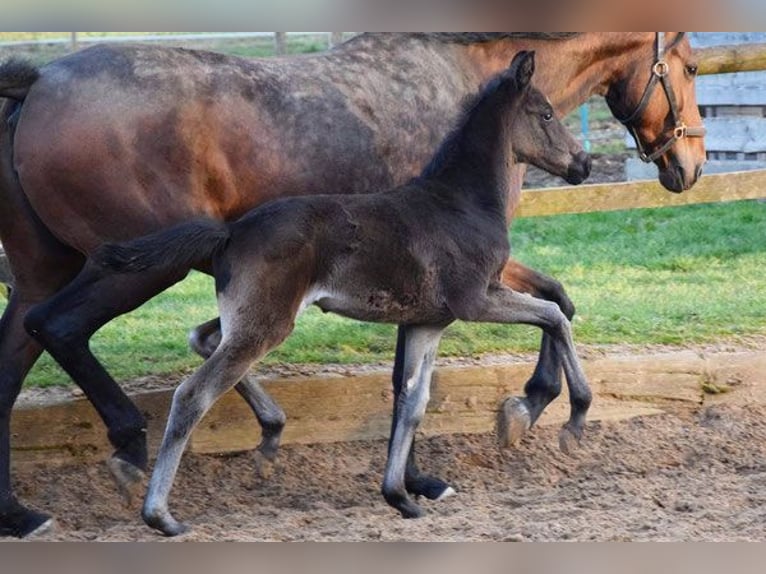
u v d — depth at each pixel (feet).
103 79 21.22
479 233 21.99
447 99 22.68
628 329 26.45
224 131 21.47
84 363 21.22
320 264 21.25
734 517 21.99
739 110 36.99
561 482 23.93
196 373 20.89
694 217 33.68
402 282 21.58
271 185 21.71
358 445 24.35
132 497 21.49
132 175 21.17
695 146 24.63
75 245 21.44
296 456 24.00
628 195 28.04
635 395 25.11
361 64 22.38
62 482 23.22
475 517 22.12
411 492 23.07
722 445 24.58
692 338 26.21
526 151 22.85
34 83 21.25
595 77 24.16
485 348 25.62
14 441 23.39
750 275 29.40
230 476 23.66
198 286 29.17
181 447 20.94
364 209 21.48
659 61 24.13
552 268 29.86
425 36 22.86
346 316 21.72
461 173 22.20
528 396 23.47
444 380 24.58
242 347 20.92
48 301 21.22
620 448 24.52
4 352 21.97
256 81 21.72
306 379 24.30
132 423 21.34
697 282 28.99
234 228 21.07
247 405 24.00
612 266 30.04
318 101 21.89
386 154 22.24
